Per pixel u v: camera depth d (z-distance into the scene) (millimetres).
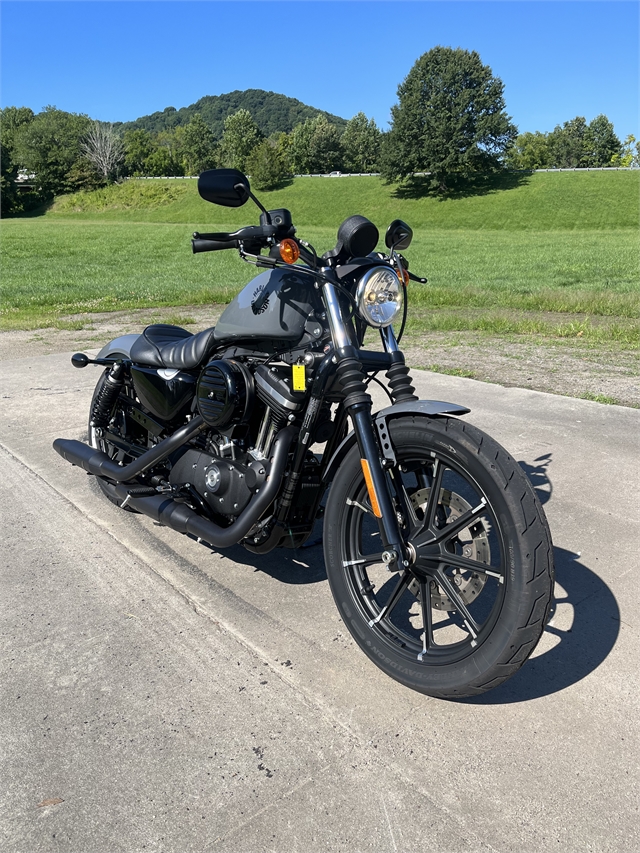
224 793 1948
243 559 3354
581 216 66375
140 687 2408
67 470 4523
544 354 8422
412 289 16344
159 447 3193
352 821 1849
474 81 81188
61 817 1878
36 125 105438
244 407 2836
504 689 2383
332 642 2662
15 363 7938
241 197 2412
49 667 2525
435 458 2293
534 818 1849
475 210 73125
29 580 3158
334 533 2564
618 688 2375
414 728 2193
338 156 112875
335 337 2480
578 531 3533
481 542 2311
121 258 36438
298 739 2152
